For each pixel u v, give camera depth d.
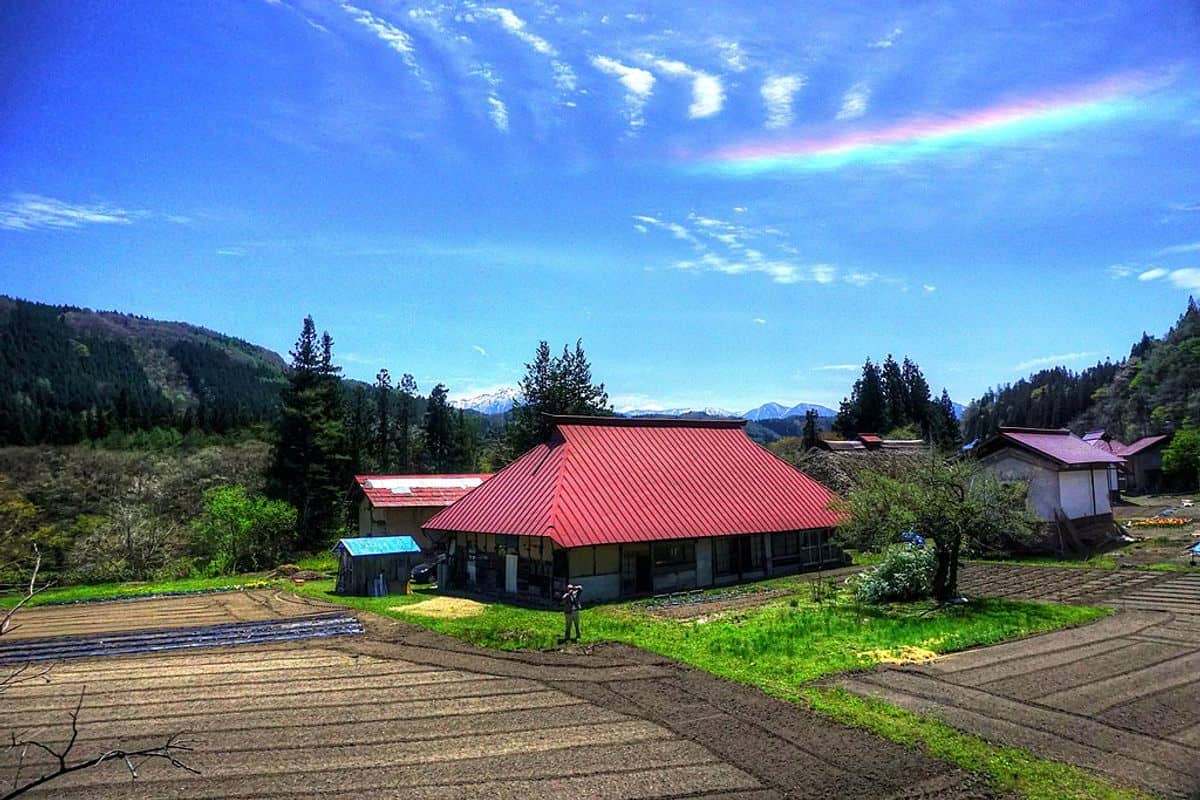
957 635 16.92
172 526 41.56
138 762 10.84
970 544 22.16
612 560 25.16
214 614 24.06
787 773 10.05
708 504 28.28
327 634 19.78
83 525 40.47
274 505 40.94
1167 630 17.34
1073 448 34.56
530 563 25.48
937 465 22.08
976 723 11.63
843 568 31.48
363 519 41.66
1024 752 10.48
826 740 11.12
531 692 13.91
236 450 58.31
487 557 27.61
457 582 29.19
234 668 16.30
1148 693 12.88
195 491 48.62
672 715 12.39
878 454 47.97
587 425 30.20
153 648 18.48
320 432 48.06
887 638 17.12
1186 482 59.94
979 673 14.23
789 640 17.19
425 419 76.62
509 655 16.70
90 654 17.94
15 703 13.90
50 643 19.27
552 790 9.70
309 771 10.44
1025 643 16.45
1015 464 33.03
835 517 30.97
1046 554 31.44
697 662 15.39
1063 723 11.58
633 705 12.97
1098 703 12.42
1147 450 63.00
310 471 46.84
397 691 14.23
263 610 24.70
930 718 11.83
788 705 12.64
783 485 31.72
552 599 24.28
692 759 10.59
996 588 24.27
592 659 16.06
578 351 50.12
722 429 34.00
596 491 26.47
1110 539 33.62
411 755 10.96
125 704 13.77
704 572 27.39
